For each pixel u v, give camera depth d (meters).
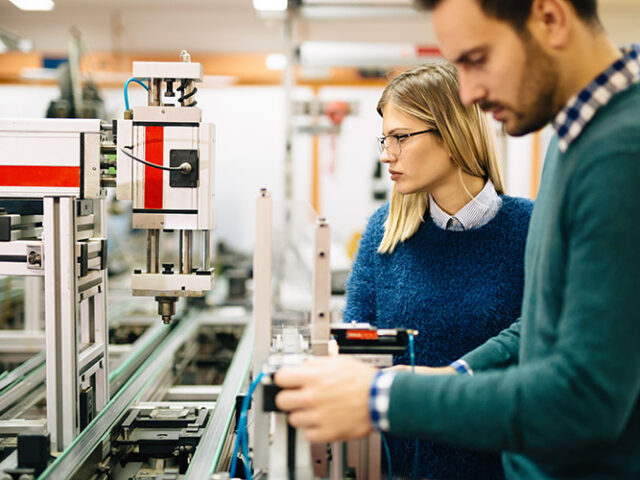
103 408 1.40
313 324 0.91
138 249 4.31
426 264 1.27
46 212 1.19
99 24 4.72
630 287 0.60
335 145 4.82
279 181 4.94
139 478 1.15
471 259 1.24
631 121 0.64
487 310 1.22
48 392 1.20
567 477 0.76
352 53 3.11
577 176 0.66
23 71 4.00
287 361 0.83
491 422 0.65
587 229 0.63
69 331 1.20
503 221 1.25
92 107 2.82
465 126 1.19
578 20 0.67
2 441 1.30
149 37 4.75
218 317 2.75
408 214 1.30
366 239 1.39
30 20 4.70
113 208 3.77
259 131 4.88
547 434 0.64
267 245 0.89
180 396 1.84
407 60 3.13
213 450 1.14
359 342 0.92
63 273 1.20
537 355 0.76
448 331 1.24
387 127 1.22
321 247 0.90
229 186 4.94
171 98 1.32
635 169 0.61
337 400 0.70
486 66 0.70
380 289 1.34
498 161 1.29
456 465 1.24
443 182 1.25
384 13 2.61
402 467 1.27
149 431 1.30
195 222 1.25
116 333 2.58
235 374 1.70
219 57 4.62
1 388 1.62
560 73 0.69
